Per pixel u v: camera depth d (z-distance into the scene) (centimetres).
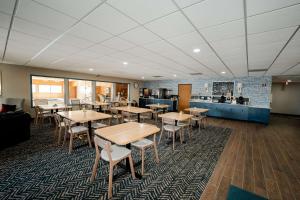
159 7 156
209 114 815
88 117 341
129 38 252
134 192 199
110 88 1089
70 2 150
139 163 274
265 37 230
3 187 199
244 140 433
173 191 204
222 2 143
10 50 351
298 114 1014
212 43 266
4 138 324
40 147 334
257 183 227
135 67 563
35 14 176
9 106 512
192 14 168
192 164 280
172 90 1046
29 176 225
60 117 370
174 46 289
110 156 188
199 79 917
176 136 450
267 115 655
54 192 193
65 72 723
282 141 436
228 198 193
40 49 337
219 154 328
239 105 722
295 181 234
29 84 613
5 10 168
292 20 175
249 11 158
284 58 358
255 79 736
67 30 224
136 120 519
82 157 291
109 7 158
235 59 385
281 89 1067
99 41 271
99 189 201
